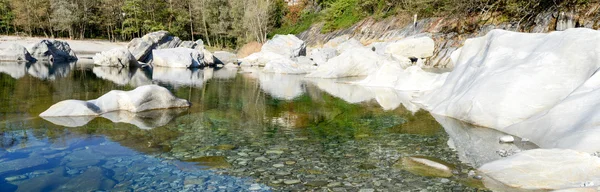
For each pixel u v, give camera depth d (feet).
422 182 15.15
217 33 180.45
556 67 25.03
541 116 21.49
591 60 23.94
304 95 41.68
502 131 23.36
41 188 14.20
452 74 35.50
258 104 35.04
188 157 18.29
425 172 16.30
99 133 22.48
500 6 82.07
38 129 22.98
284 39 103.96
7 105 30.68
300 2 194.90
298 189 14.51
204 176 15.78
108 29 187.62
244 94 41.98
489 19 81.87
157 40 112.78
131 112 29.14
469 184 14.80
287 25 186.60
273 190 14.39
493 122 24.49
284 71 73.67
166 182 15.05
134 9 178.91
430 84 45.01
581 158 15.14
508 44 30.22
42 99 34.24
